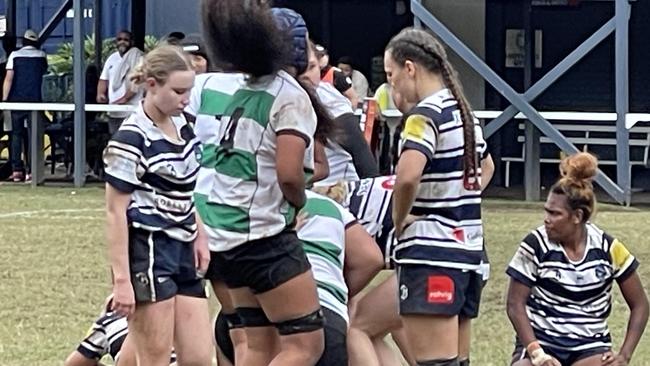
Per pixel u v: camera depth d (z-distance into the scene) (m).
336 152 6.17
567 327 6.32
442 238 5.73
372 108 9.38
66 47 23.16
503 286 10.36
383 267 5.95
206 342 5.86
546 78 16.42
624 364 6.32
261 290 5.05
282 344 5.09
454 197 5.75
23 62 18.36
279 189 5.00
